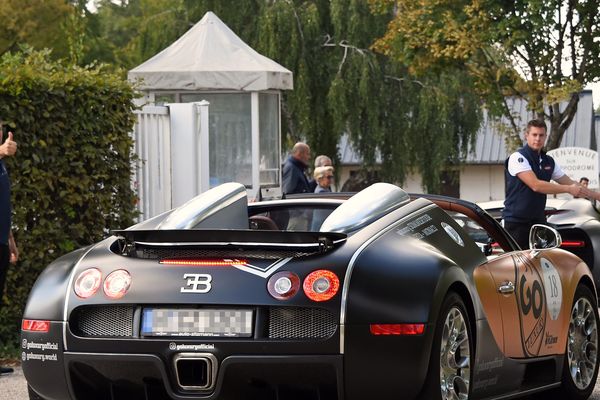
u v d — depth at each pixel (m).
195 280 13.05
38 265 23.61
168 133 31.47
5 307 23.16
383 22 69.38
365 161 70.31
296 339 12.82
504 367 15.48
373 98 69.00
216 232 13.12
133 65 96.94
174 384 13.07
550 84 48.06
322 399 13.13
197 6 72.38
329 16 70.94
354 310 12.80
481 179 129.25
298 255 13.21
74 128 24.39
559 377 17.28
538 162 24.72
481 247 15.85
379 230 13.83
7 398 17.94
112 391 13.53
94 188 25.16
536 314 16.36
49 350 13.53
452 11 48.97
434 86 69.75
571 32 48.31
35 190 23.55
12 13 74.75
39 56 24.41
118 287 13.23
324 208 16.20
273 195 43.78
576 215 32.69
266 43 69.19
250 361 12.80
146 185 30.52
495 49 48.38
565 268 17.55
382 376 12.92
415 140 70.38
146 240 13.62
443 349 13.57
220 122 42.12
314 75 69.75
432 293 13.16
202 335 12.94
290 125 72.19
